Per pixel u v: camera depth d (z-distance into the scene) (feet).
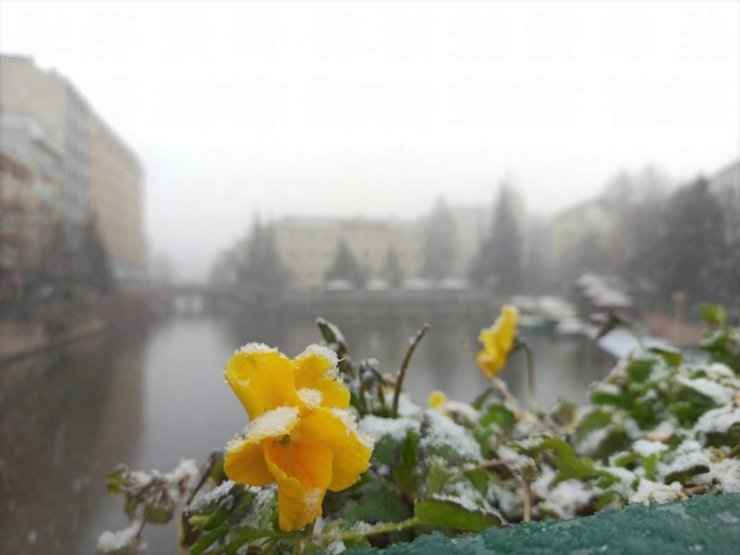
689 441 2.74
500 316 4.42
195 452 18.74
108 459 20.57
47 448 23.35
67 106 145.79
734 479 2.34
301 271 151.94
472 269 175.63
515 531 1.41
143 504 2.80
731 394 3.52
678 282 87.71
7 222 92.68
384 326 86.63
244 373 1.62
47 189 119.14
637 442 3.23
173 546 4.25
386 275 170.19
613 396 3.98
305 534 1.70
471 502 1.83
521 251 176.76
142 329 96.27
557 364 41.70
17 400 36.42
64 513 12.13
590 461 2.59
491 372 4.34
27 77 138.31
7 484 16.83
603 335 4.58
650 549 1.19
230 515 2.02
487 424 3.81
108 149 191.42
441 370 36.60
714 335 4.82
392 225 178.60
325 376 1.74
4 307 87.66
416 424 2.57
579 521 1.43
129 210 223.10
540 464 3.05
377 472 2.40
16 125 110.42
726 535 1.25
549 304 108.68
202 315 128.77
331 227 160.15
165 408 29.76
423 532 2.21
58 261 107.34
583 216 165.07
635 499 2.34
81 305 106.22
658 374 3.99
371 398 2.82
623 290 112.16
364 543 1.83
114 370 49.21
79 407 33.60
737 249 79.66
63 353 64.44
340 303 142.82
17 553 7.17
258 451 1.54
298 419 1.57
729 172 83.10
